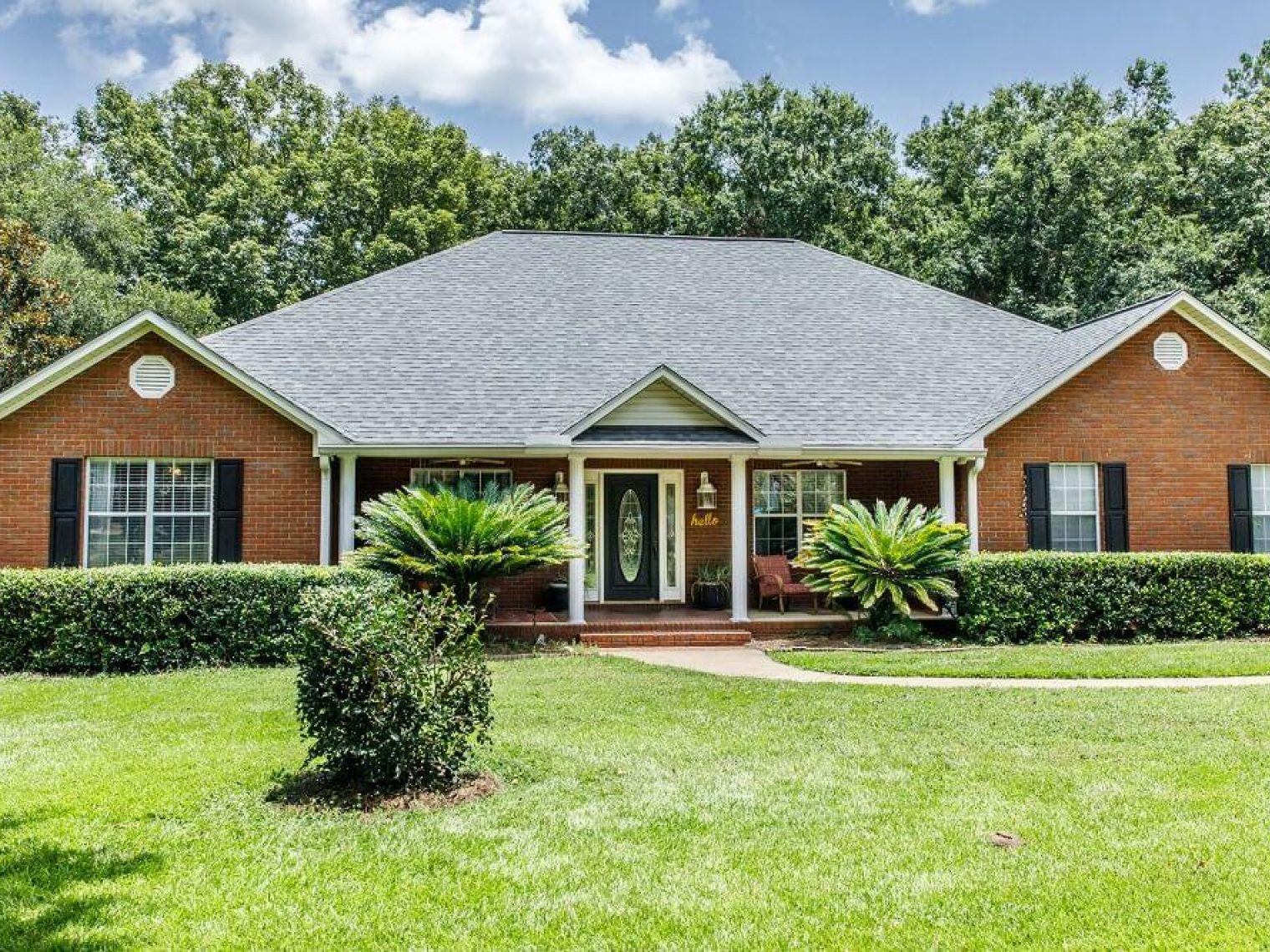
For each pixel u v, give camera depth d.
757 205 39.50
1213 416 16.56
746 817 5.95
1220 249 33.34
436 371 16.77
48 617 11.75
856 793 6.43
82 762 7.27
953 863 5.19
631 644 14.44
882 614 14.89
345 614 6.49
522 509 14.08
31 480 14.23
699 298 19.78
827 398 16.92
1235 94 42.56
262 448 14.80
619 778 6.82
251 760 7.30
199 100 42.94
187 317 31.84
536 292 19.34
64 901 4.71
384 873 5.07
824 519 15.96
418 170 39.88
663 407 15.81
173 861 5.24
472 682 6.71
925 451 15.72
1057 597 14.44
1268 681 10.80
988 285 34.44
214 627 12.20
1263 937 4.28
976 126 41.34
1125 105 43.84
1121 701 9.52
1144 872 5.03
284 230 39.75
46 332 26.44
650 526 17.59
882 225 37.75
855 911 4.59
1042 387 16.02
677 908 4.62
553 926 4.45
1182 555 14.77
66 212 33.47
